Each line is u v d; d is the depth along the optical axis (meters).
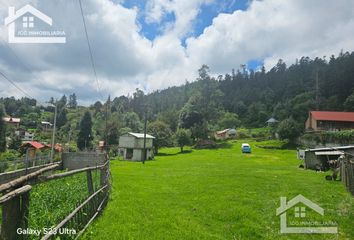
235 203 10.45
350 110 90.25
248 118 117.69
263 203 10.48
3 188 3.20
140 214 8.55
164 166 31.53
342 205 10.18
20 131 62.22
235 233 7.11
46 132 71.94
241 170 25.25
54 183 10.36
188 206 10.01
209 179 17.95
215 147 65.88
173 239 6.41
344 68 116.44
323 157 28.16
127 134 51.25
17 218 3.40
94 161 30.84
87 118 67.19
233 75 178.00
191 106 84.62
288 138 60.59
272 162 36.56
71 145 62.62
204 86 89.12
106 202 10.09
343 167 15.82
